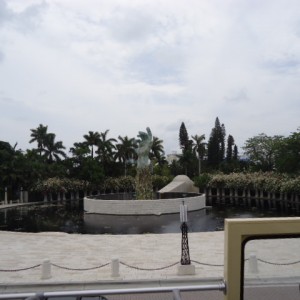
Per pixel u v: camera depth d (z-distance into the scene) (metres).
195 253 18.09
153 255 17.94
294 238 4.10
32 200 65.25
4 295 4.08
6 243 21.08
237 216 38.78
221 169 90.50
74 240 21.84
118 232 29.88
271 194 62.09
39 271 15.49
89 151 75.25
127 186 77.88
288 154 52.94
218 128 105.06
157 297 6.06
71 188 70.00
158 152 92.00
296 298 4.05
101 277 14.34
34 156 69.50
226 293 4.14
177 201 41.50
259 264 4.14
